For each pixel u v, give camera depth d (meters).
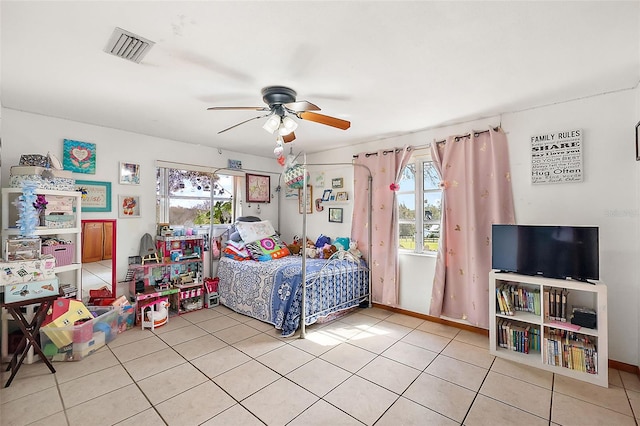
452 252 3.28
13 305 2.17
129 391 2.10
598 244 2.31
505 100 2.61
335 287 3.47
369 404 1.97
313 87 2.31
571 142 2.61
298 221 4.94
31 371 2.35
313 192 4.70
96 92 2.41
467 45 1.75
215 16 1.48
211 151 4.29
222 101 2.61
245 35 1.64
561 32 1.62
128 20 1.51
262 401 2.00
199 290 3.84
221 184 4.45
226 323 3.38
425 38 1.68
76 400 2.00
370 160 3.97
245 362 2.50
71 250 2.84
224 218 4.46
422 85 2.29
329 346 2.81
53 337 2.50
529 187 2.82
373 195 3.94
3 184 2.72
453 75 2.13
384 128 3.42
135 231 3.56
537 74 2.12
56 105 2.69
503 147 2.94
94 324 2.75
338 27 1.57
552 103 2.68
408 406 1.96
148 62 1.94
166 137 3.76
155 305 3.30
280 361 2.52
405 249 3.80
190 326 3.29
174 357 2.59
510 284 2.89
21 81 2.21
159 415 1.86
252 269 3.59
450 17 1.50
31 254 2.37
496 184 2.92
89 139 3.21
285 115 2.43
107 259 3.30
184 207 4.05
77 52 1.82
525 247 2.62
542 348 2.44
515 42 1.72
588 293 2.52
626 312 2.41
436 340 2.96
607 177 2.48
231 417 1.85
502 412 1.91
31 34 1.63
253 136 3.71
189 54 1.84
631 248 2.40
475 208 3.05
